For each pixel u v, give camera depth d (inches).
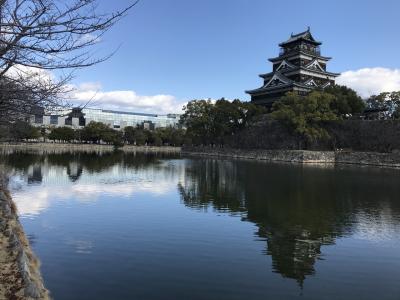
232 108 3528.5
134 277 474.9
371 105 3221.0
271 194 1135.0
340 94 2938.0
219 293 436.1
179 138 5477.4
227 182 1416.1
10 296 299.7
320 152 2746.1
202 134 3868.1
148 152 4286.4
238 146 3550.7
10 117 373.4
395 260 558.3
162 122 7377.0
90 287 440.8
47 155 2881.4
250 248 603.2
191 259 545.0
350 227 743.1
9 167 1754.4
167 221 768.3
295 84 3393.2
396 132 2568.9
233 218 806.5
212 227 727.7
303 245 625.3
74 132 5118.1
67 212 830.5
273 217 822.5
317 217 829.8
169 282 460.8
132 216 807.7
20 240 459.2
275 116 2795.3
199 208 909.2
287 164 2487.7
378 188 1290.6
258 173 1779.0
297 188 1269.7
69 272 484.4
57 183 1280.8
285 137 3029.0
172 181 1428.4
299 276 492.7
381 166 2407.7
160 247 596.4
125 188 1214.3
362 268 524.4
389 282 478.0
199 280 470.6
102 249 579.8
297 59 3703.3
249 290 446.6
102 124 5246.1
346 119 2896.2
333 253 586.2
